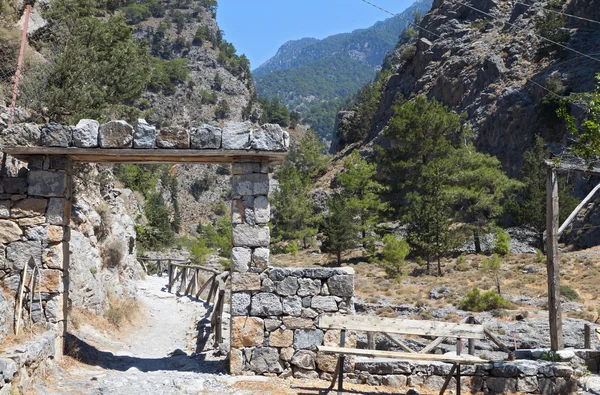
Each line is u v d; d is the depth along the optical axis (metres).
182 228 112.12
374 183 59.59
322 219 55.28
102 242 16.30
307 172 101.81
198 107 165.12
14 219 9.38
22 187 9.47
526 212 48.47
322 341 9.51
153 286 21.36
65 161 9.59
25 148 9.15
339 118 132.75
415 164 59.06
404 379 9.54
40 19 22.58
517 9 92.25
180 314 16.77
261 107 191.38
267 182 9.77
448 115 61.59
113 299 15.12
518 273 40.78
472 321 10.11
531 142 67.31
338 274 9.62
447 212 48.91
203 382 9.00
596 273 38.47
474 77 83.00
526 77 75.81
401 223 54.69
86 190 15.84
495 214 51.72
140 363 10.51
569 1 84.25
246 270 9.60
